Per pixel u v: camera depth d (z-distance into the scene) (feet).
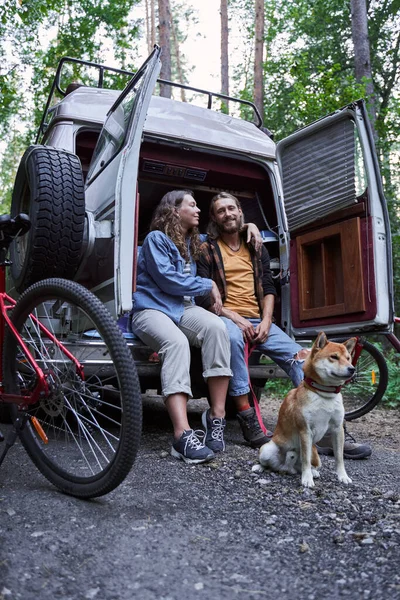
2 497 6.88
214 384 10.23
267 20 49.29
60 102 12.98
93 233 9.96
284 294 13.35
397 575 5.08
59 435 8.02
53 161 10.02
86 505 6.75
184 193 11.18
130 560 5.35
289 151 13.44
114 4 41.34
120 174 9.37
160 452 9.96
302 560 5.50
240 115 47.73
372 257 11.22
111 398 7.86
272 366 12.14
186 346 9.82
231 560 5.47
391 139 29.53
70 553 5.41
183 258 11.05
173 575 5.10
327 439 10.50
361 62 30.86
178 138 12.80
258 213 14.85
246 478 8.54
